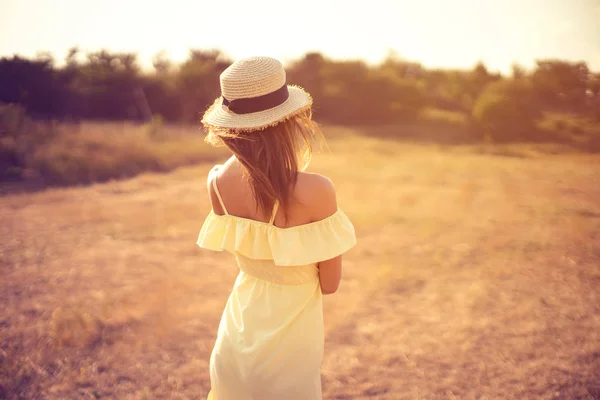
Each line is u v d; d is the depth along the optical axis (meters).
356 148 15.43
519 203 7.43
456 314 3.71
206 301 4.05
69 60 25.02
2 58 22.84
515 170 10.95
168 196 8.47
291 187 1.44
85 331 3.42
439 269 4.71
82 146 12.09
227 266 4.99
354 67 27.02
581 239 5.48
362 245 5.56
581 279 4.32
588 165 11.84
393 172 10.62
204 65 25.34
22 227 6.40
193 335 3.45
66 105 23.78
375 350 3.21
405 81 27.55
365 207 7.27
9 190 8.97
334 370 2.98
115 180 10.11
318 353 1.64
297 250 1.48
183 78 24.50
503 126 19.03
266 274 1.61
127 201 8.04
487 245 5.41
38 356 3.12
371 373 2.94
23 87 22.92
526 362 2.98
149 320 3.67
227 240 1.60
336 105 26.00
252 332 1.60
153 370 3.00
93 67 24.95
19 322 3.61
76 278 4.59
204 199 8.23
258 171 1.42
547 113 22.55
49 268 4.86
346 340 3.36
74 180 9.88
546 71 25.17
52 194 8.59
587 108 23.64
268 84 1.41
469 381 2.81
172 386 2.83
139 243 5.77
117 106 24.53
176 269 4.87
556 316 3.60
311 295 1.63
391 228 6.21
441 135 20.83
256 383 1.58
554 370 2.87
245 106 1.42
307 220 1.50
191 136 16.16
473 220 6.47
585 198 7.71
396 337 3.38
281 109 1.42
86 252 5.40
